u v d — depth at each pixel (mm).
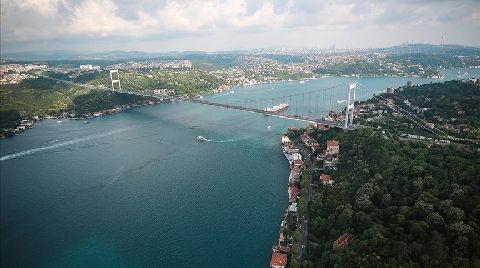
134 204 198500
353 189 175375
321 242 152625
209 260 150375
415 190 155000
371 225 144250
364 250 131625
